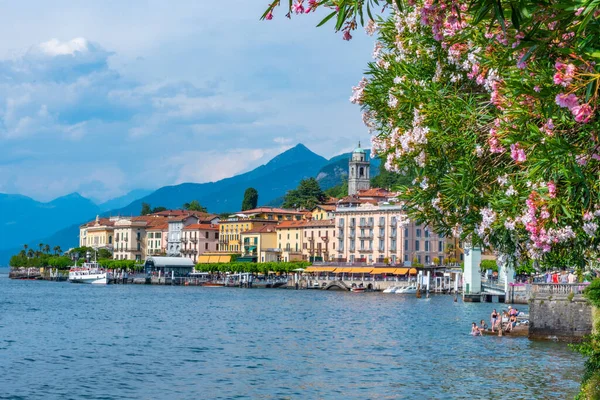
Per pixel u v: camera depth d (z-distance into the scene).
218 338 76.12
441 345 68.69
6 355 62.28
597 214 15.72
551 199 15.41
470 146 19.08
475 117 18.98
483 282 150.75
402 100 20.33
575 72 11.22
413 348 66.69
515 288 135.12
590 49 11.04
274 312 114.62
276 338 76.25
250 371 54.25
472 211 20.33
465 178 19.16
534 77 14.07
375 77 21.86
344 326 89.44
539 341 70.56
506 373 51.94
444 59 20.31
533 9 10.72
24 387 47.59
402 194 21.70
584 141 14.18
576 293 68.69
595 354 35.50
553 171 14.76
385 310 119.25
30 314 106.81
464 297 141.62
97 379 50.72
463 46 18.91
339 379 50.53
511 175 18.75
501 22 10.62
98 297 158.12
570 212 15.80
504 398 43.25
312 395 45.16
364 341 72.94
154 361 59.38
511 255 20.72
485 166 19.58
